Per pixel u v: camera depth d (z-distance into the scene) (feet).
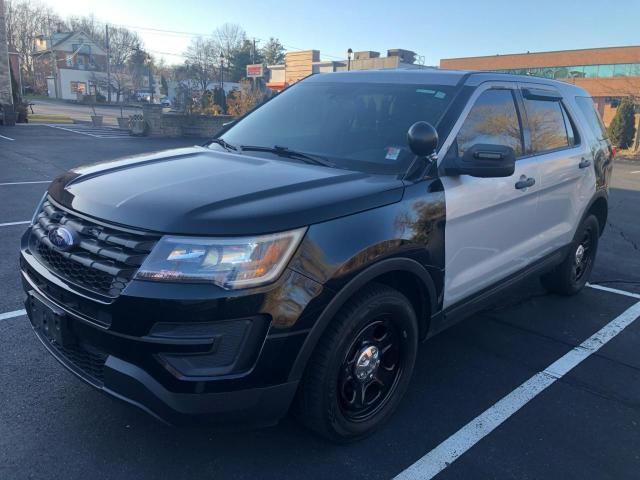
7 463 8.81
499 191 11.84
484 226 11.62
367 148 10.87
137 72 248.32
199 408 7.73
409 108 11.51
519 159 12.92
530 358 13.48
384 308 9.27
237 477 8.82
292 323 7.92
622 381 12.53
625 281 19.74
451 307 11.28
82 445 9.34
